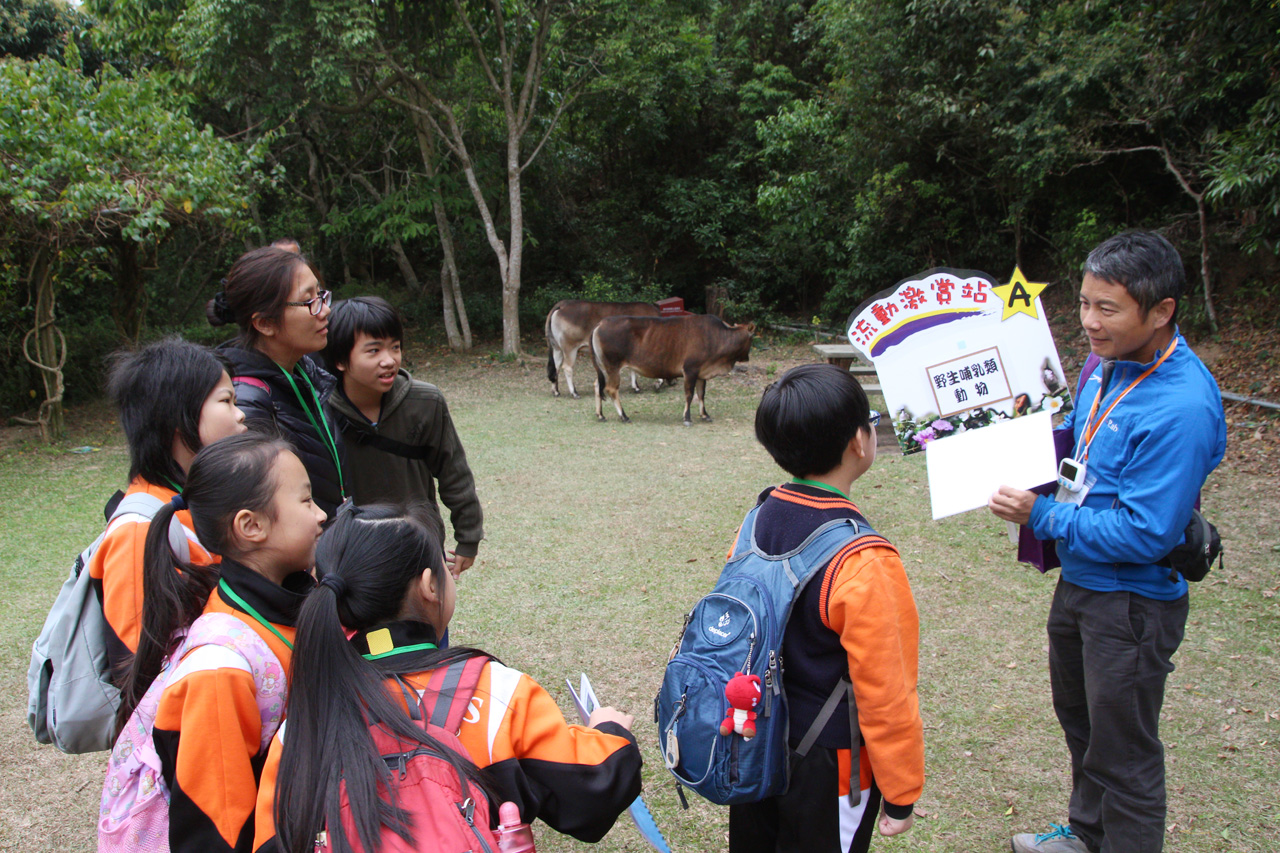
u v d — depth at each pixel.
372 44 10.23
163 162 7.23
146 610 1.35
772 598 1.42
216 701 1.16
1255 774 2.47
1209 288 7.79
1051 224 10.36
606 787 1.20
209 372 1.54
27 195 6.38
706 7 13.47
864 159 11.47
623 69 12.03
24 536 4.85
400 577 1.17
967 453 1.77
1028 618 3.55
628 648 3.40
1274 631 3.33
